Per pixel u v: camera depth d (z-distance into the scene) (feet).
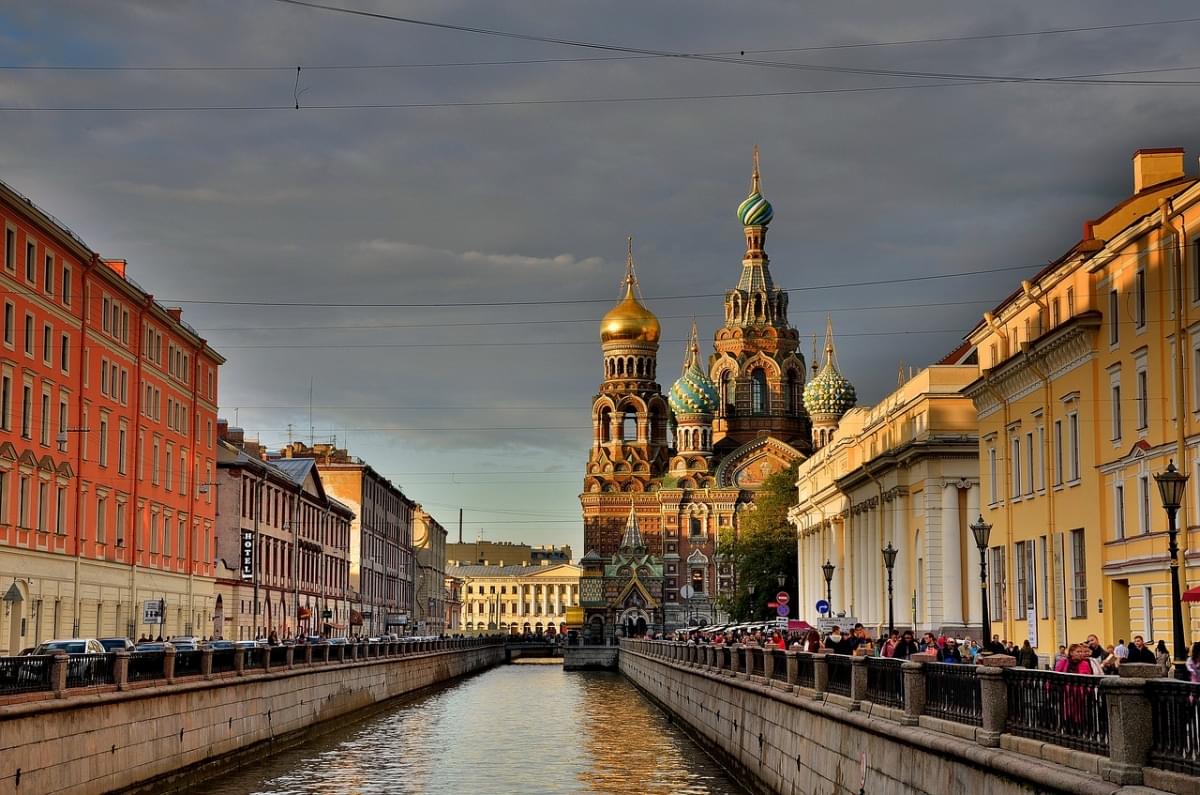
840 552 338.54
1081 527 167.43
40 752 105.60
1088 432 164.76
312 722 209.77
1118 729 59.62
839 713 105.60
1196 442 137.08
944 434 239.50
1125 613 157.38
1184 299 139.64
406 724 237.66
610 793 147.43
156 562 272.10
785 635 247.50
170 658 141.38
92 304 235.81
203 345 299.58
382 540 529.04
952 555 237.25
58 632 221.87
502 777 159.84
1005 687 74.79
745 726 154.71
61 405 222.28
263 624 339.36
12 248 200.34
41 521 216.13
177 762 141.49
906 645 128.98
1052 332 170.40
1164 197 152.87
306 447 503.61
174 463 284.61
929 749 82.53
